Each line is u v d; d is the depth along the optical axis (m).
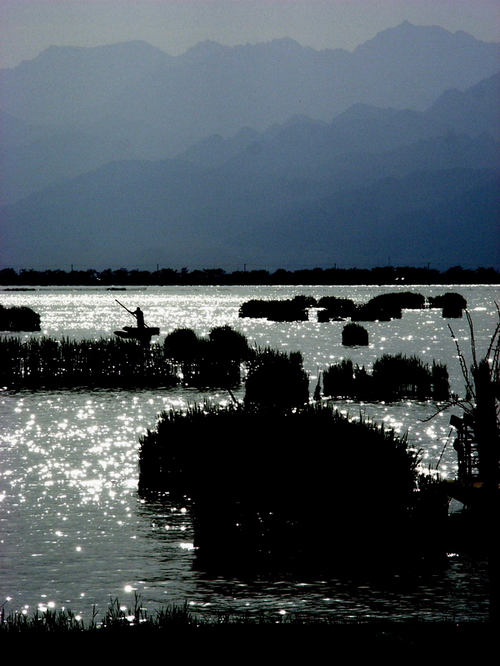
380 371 163.50
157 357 198.38
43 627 48.62
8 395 169.00
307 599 60.56
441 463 100.50
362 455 77.69
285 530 74.62
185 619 49.88
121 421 137.50
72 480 96.88
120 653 44.03
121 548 71.94
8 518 81.56
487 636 45.97
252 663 42.47
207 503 81.00
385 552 70.31
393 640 45.47
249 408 93.81
